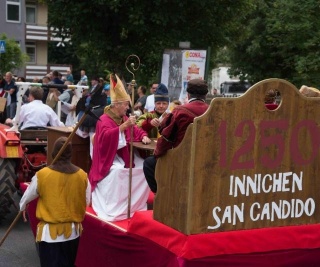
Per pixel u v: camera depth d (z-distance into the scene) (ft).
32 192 15.39
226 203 13.51
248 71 78.79
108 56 48.67
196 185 13.16
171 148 14.07
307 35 44.52
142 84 49.85
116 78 18.28
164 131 14.02
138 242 15.02
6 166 23.43
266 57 75.05
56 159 15.53
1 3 124.67
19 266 19.83
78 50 52.06
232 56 79.87
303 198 14.48
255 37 70.85
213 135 13.24
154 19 44.86
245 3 49.70
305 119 14.29
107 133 17.58
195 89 14.64
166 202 14.05
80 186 15.52
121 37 47.75
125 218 17.24
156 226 14.29
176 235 13.46
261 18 69.31
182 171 13.44
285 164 14.12
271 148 13.91
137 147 17.70
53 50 152.66
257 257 13.83
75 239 15.61
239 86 103.50
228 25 50.90
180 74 39.11
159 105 20.36
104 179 17.58
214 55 55.57
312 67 43.27
